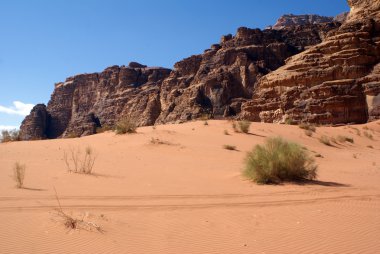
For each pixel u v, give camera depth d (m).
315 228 7.12
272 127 36.22
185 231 6.85
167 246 6.01
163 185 11.48
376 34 66.25
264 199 9.73
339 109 59.22
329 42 66.50
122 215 7.76
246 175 12.88
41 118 160.62
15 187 10.39
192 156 19.69
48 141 25.81
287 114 62.59
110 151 20.59
